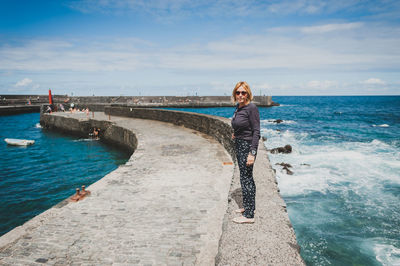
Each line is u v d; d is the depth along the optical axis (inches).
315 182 369.4
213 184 220.8
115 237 134.3
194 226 146.6
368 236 226.5
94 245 126.3
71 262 112.4
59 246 125.5
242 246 86.7
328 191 333.7
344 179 382.0
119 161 569.6
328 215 266.8
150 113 829.8
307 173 414.3
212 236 135.0
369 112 2210.9
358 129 1040.8
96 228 144.4
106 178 238.2
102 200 186.5
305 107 3157.0
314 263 191.2
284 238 91.0
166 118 740.7
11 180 437.7
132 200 186.5
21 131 1062.4
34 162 565.0
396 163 467.5
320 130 1023.0
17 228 146.3
